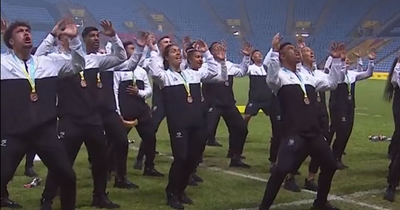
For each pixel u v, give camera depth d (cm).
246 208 647
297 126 584
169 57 642
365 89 2603
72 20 601
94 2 3681
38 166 875
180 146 633
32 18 3469
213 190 734
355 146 1095
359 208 652
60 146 502
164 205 656
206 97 877
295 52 606
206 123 652
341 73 627
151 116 828
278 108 848
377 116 1595
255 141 1162
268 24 3716
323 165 607
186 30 3759
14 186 744
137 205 656
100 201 641
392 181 692
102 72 652
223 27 3756
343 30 3747
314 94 599
